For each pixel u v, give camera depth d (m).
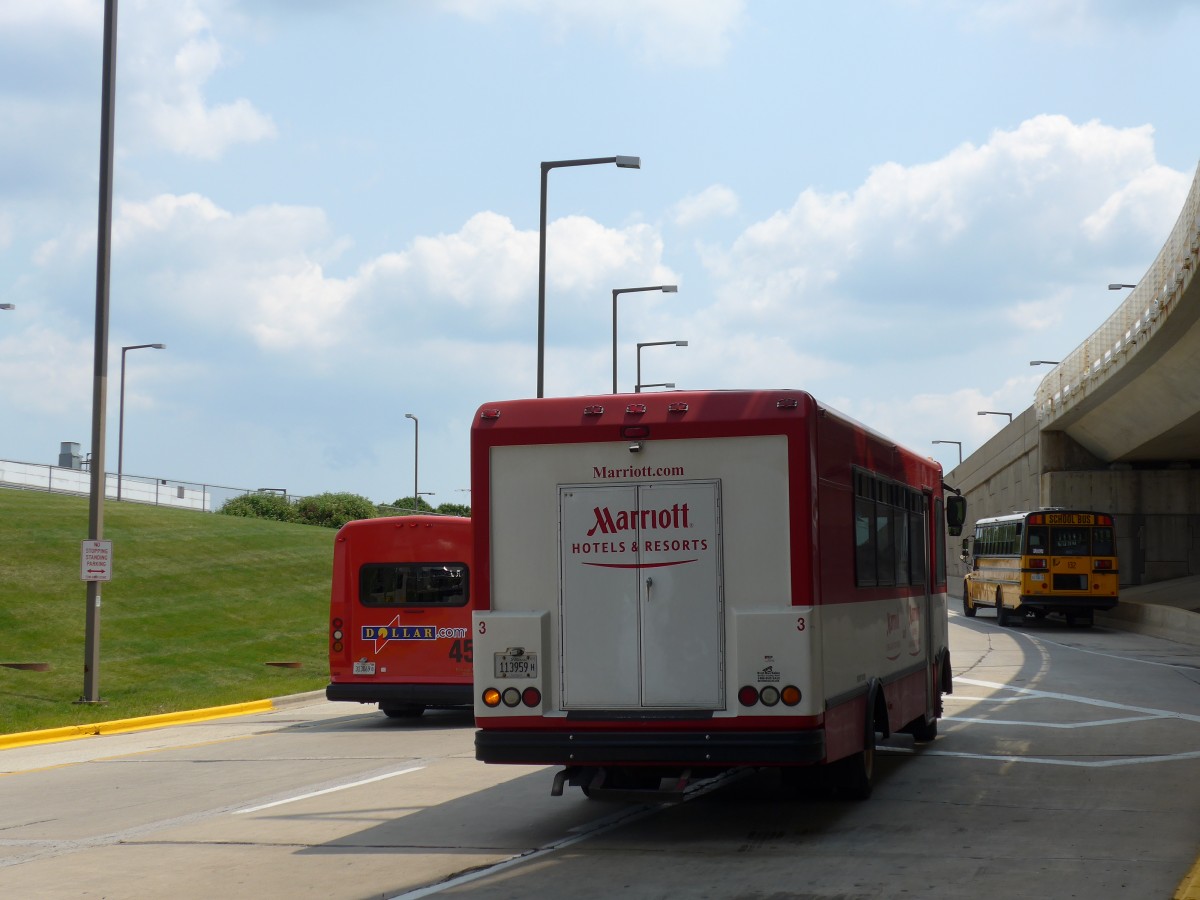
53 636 28.38
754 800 11.66
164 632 30.41
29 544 37.75
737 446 9.90
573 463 10.12
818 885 8.27
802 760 9.58
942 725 17.22
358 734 18.42
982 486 77.38
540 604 10.11
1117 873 8.55
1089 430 56.31
